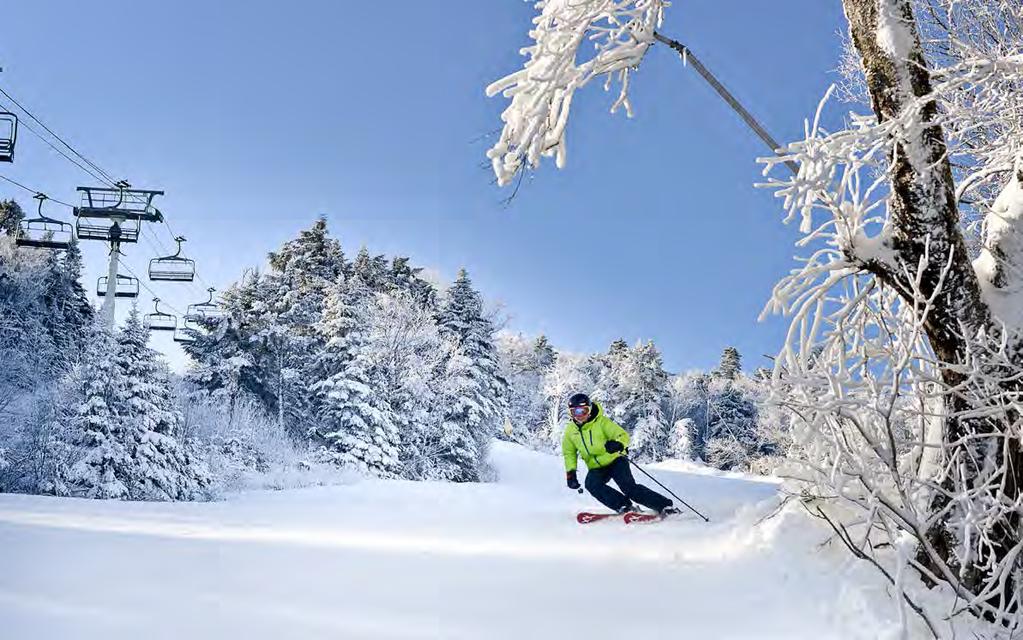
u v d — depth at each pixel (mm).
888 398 3615
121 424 15625
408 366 33906
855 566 3391
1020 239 3594
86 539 4895
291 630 2617
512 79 4473
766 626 2770
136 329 16484
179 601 3033
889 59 3631
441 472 33156
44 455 14828
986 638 2752
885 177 3814
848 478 3184
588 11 4332
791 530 3930
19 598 2992
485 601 3098
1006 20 4535
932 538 3393
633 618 2850
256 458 24266
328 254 46500
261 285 39938
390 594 3221
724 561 3828
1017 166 3680
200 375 35562
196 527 5938
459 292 43156
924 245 3553
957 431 3475
